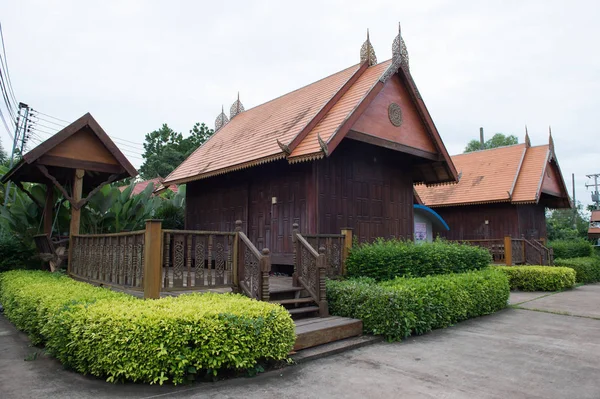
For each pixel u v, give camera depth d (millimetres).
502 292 10016
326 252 8398
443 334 7246
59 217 11727
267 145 10625
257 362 5094
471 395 4324
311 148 9148
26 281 7676
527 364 5457
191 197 14719
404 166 13156
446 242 11844
